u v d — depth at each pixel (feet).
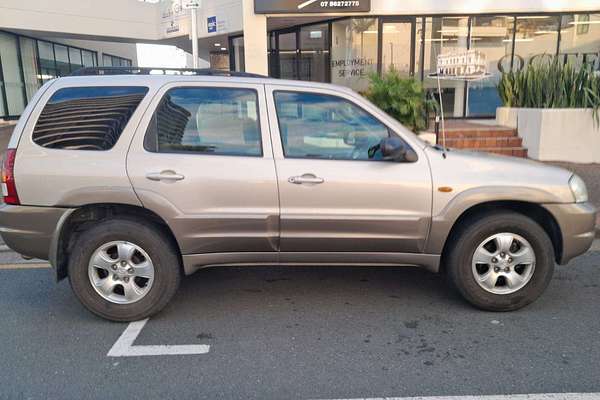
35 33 58.90
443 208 12.22
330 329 12.09
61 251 12.22
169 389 9.61
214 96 12.29
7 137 46.96
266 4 39.45
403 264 12.87
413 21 41.34
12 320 12.62
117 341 11.49
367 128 12.52
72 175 11.75
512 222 12.29
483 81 42.96
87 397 9.36
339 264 12.87
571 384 9.66
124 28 61.98
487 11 40.52
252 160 12.06
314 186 12.01
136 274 12.22
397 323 12.38
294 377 10.01
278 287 14.80
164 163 11.87
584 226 12.65
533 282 12.60
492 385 9.66
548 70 31.96
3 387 9.66
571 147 30.09
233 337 11.69
